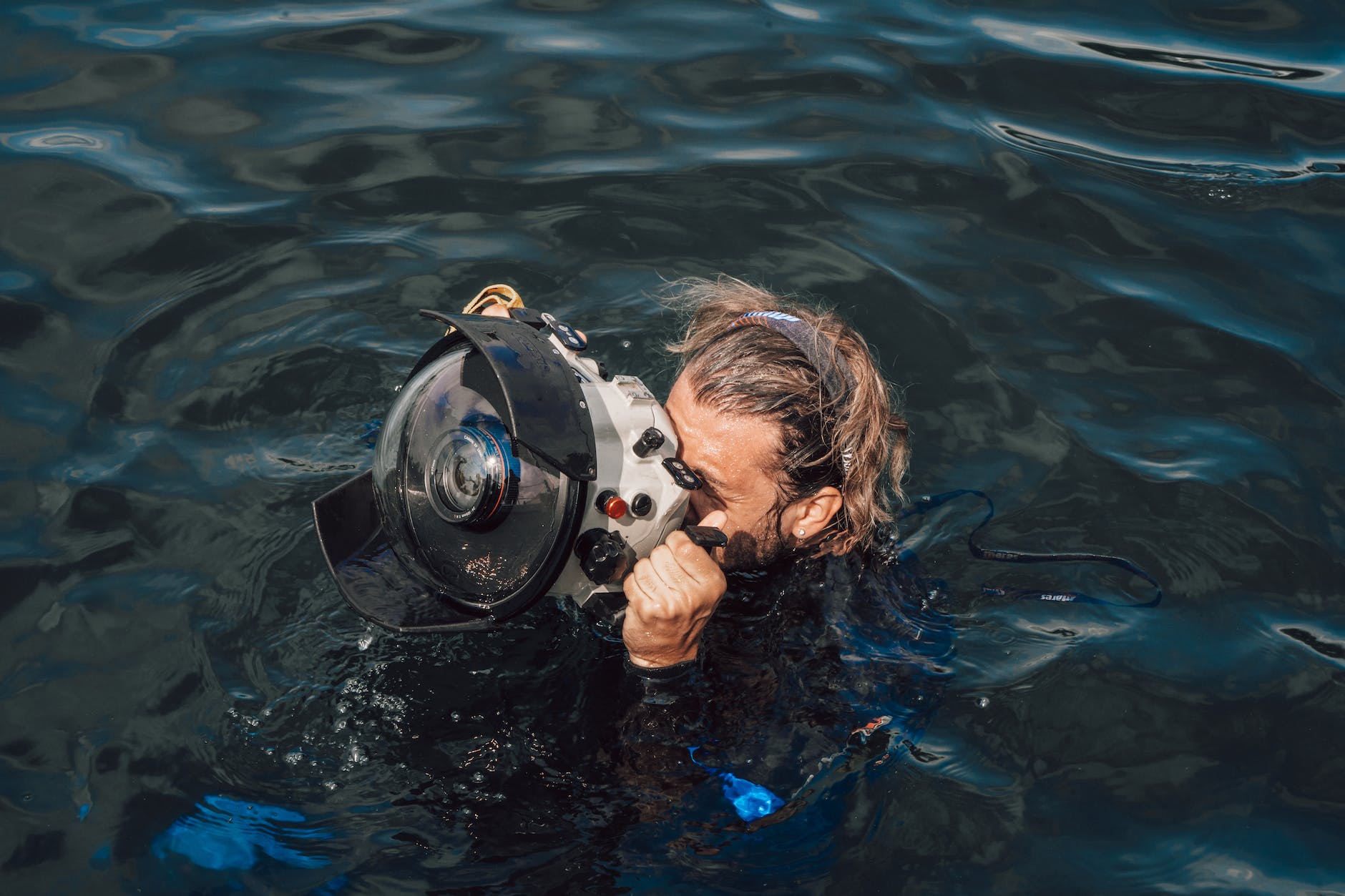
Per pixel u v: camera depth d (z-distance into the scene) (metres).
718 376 2.25
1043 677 2.41
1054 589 2.64
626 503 1.95
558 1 4.75
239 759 2.16
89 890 1.95
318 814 2.08
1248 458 2.96
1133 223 3.72
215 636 2.39
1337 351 3.28
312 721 2.23
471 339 1.90
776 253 3.58
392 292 3.38
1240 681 2.43
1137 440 3.02
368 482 2.24
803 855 2.06
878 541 2.63
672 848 2.05
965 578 2.67
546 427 1.83
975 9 4.76
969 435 3.05
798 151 3.98
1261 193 3.82
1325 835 2.13
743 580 2.47
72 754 2.15
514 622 2.41
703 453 2.24
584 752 2.18
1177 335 3.34
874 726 2.27
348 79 4.23
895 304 3.43
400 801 2.11
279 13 4.58
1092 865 2.07
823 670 2.35
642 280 3.47
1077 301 3.45
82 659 2.33
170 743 2.18
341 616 2.43
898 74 4.36
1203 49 4.49
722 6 4.75
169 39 4.38
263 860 2.01
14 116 3.94
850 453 2.37
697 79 4.31
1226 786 2.21
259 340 3.18
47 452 2.80
